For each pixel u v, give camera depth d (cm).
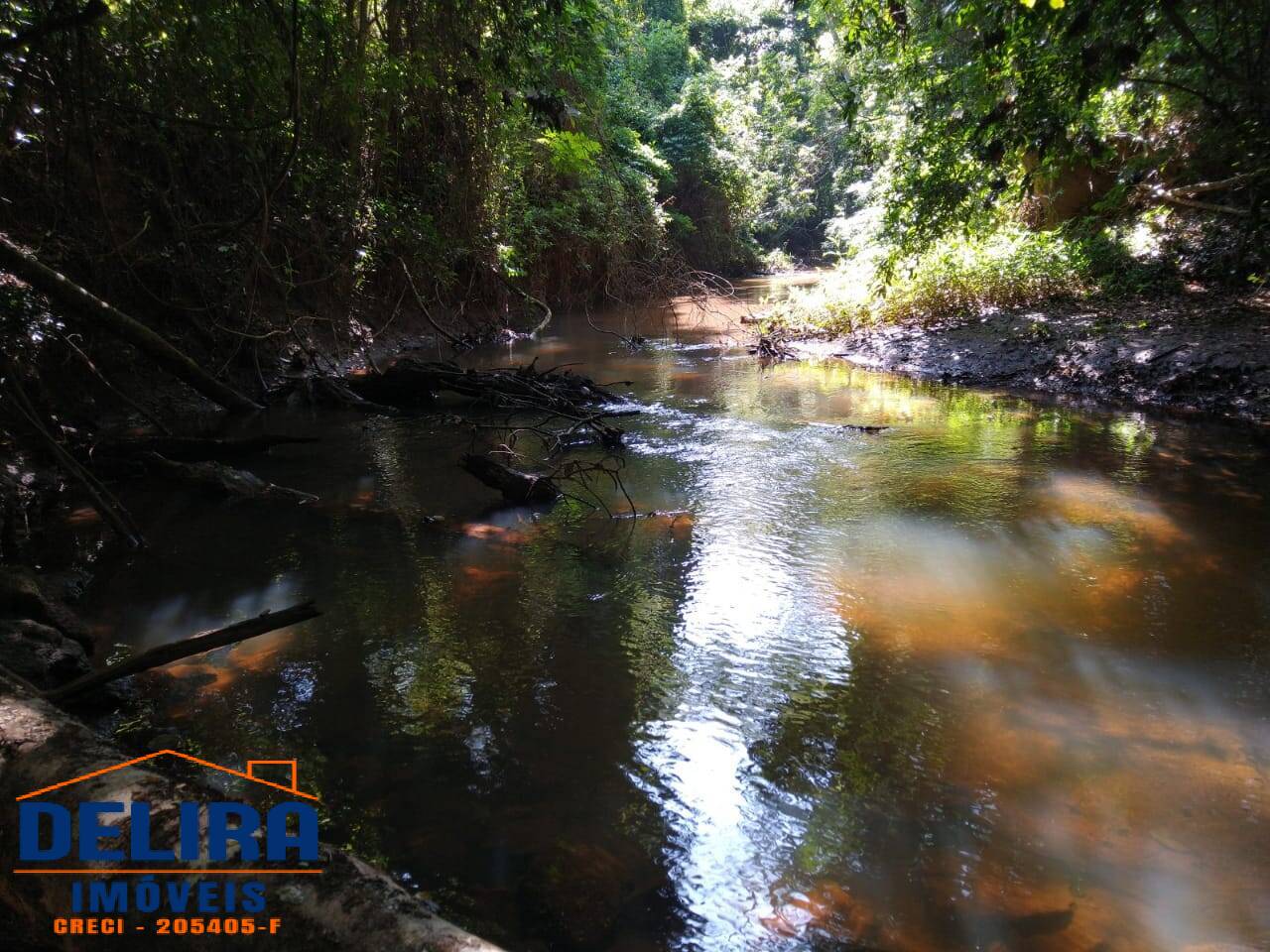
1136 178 1092
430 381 838
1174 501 528
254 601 394
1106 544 460
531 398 829
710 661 341
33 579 358
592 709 304
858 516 518
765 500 552
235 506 542
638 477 606
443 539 481
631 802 252
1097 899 213
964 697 312
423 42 933
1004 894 215
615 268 1617
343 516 521
